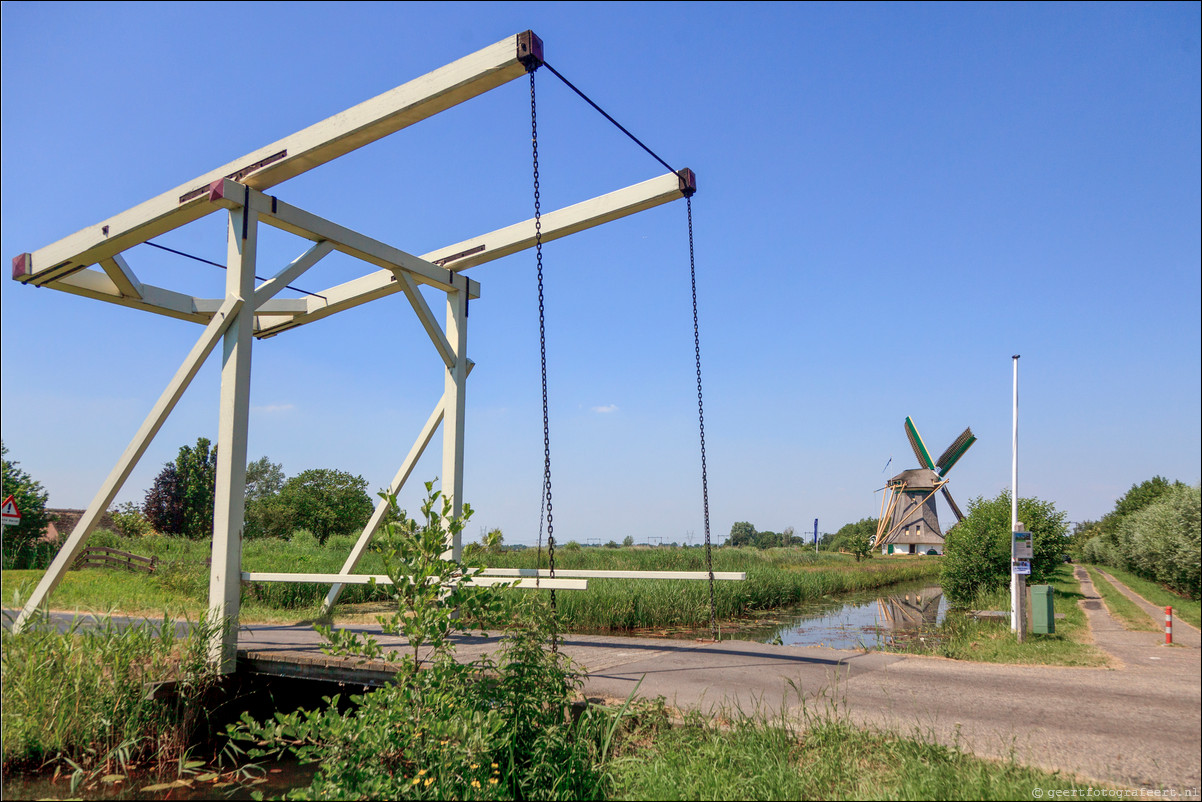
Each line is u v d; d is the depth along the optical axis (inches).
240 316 290.5
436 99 279.9
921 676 251.4
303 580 296.0
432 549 215.8
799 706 212.4
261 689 286.7
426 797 181.2
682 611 554.3
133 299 396.5
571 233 363.6
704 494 319.0
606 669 268.4
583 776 190.1
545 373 262.8
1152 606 264.4
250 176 308.7
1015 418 409.1
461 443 378.6
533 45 258.8
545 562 866.8
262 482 2945.4
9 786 215.8
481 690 209.8
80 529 289.1
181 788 223.1
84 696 237.3
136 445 290.0
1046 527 637.3
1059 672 250.7
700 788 168.6
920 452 2098.9
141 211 324.5
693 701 220.8
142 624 263.6
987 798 142.6
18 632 250.1
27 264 367.9
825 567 1219.9
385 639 326.0
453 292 392.8
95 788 219.6
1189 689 216.5
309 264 317.7
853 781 161.2
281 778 234.7
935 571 1311.5
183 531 1553.9
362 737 188.5
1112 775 149.1
